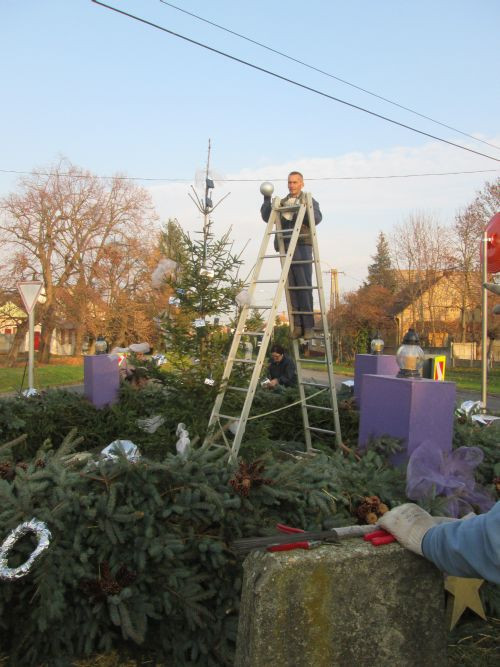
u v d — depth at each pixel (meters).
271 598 1.96
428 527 2.13
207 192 5.72
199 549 3.04
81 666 2.96
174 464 3.23
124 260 46.12
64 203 45.78
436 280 53.72
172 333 5.61
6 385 23.42
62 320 47.41
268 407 6.72
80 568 2.87
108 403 7.89
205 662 3.00
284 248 5.71
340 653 2.04
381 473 3.98
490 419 6.78
